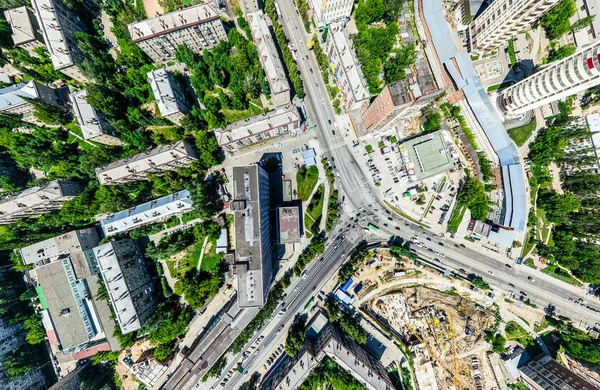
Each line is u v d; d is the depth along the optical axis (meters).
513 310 115.69
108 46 114.75
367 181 119.50
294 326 117.88
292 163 118.94
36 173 115.38
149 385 113.62
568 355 110.88
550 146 108.88
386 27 116.25
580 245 108.62
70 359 113.50
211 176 118.06
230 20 117.06
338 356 104.94
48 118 108.50
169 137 115.69
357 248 119.19
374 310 118.50
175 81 109.56
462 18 118.06
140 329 107.81
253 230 92.81
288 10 119.19
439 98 114.88
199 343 112.94
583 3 109.44
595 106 110.50
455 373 114.31
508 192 113.75
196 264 117.19
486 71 117.25
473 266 117.69
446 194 118.81
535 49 114.88
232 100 112.94
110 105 104.50
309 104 119.75
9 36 105.06
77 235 108.44
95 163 106.62
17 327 114.12
